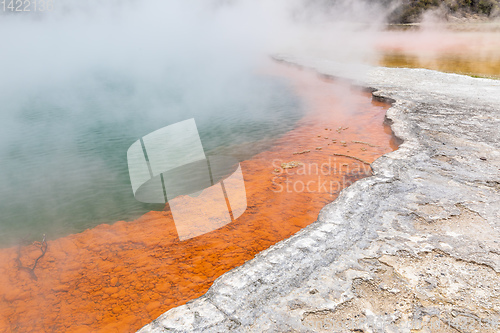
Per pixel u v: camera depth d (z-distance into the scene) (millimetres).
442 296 2260
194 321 2127
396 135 5738
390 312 2139
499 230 2986
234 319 2127
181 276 2842
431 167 4359
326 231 3051
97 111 10953
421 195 3646
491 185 3824
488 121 6176
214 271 2869
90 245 3516
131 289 2748
